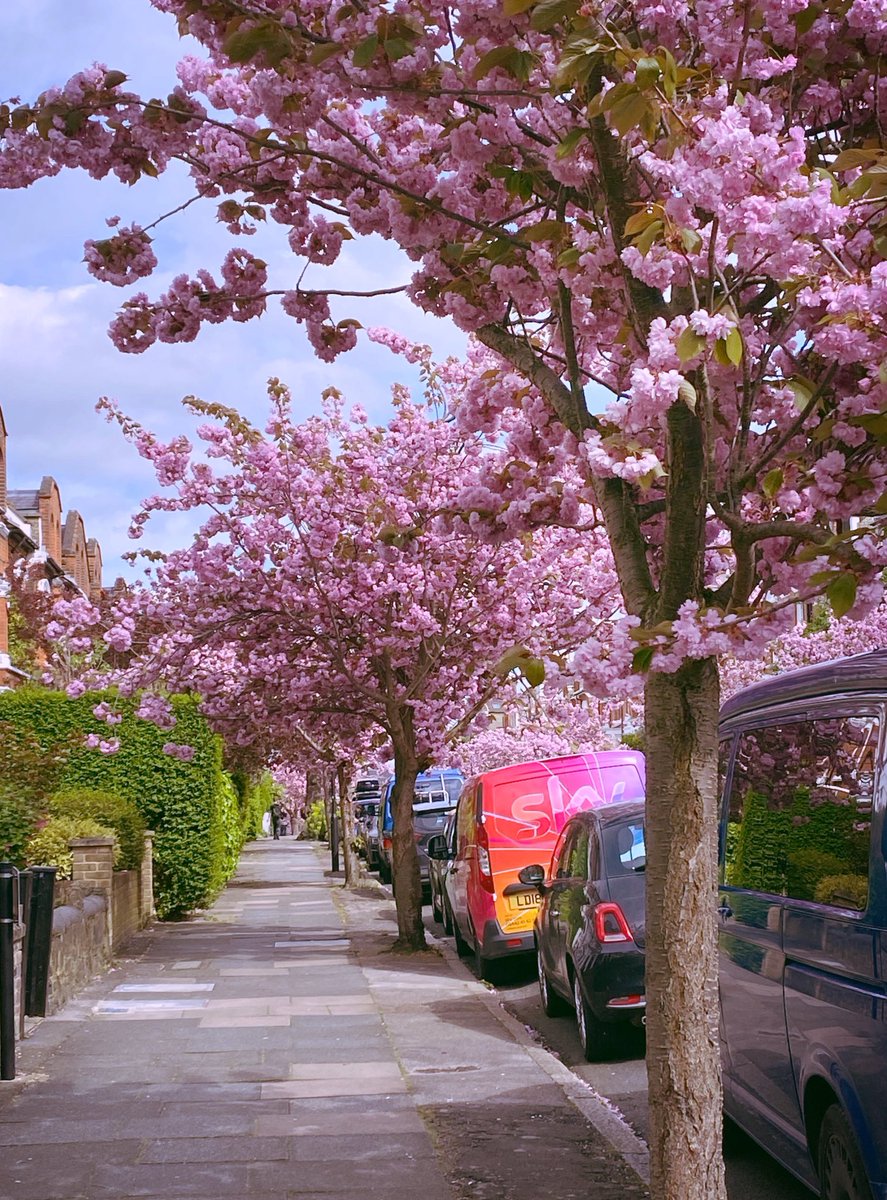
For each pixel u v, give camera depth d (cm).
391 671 1984
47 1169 717
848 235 472
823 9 513
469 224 585
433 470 1866
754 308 543
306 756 3588
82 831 1770
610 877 1065
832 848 550
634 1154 741
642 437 518
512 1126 802
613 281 532
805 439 551
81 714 2467
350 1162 727
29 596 4344
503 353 632
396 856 1891
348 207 689
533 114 580
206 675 2227
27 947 1220
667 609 501
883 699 518
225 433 1964
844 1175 525
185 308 713
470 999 1355
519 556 1917
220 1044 1098
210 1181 692
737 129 429
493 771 1557
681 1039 498
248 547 1947
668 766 510
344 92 578
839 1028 518
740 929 659
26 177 618
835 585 422
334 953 1866
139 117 609
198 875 2503
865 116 580
